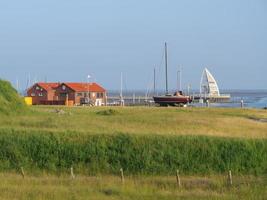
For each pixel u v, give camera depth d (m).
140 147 70.50
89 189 48.62
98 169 67.19
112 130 80.25
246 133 85.19
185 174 66.38
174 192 48.25
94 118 97.56
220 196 46.03
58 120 91.00
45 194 46.03
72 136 72.50
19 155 69.44
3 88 105.31
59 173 66.12
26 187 49.47
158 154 69.50
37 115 101.62
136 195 46.56
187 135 74.81
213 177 61.84
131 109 126.19
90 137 72.25
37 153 69.81
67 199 44.50
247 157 69.94
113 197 45.56
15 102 104.12
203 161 69.06
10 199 44.03
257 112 124.81
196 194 47.09
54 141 71.31
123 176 61.56
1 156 69.38
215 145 71.38
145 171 66.94
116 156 69.25
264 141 72.75
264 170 68.31
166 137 72.62
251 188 49.47
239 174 66.00
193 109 129.62
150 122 93.56
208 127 90.81
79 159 68.94
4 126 81.50
